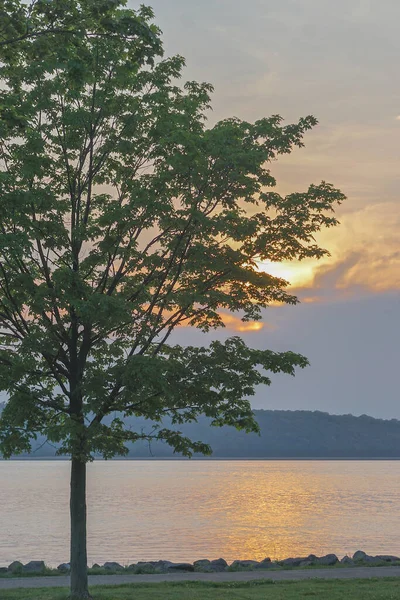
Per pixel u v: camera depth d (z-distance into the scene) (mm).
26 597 18562
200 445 18703
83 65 15914
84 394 17297
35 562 26188
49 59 16047
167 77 19547
